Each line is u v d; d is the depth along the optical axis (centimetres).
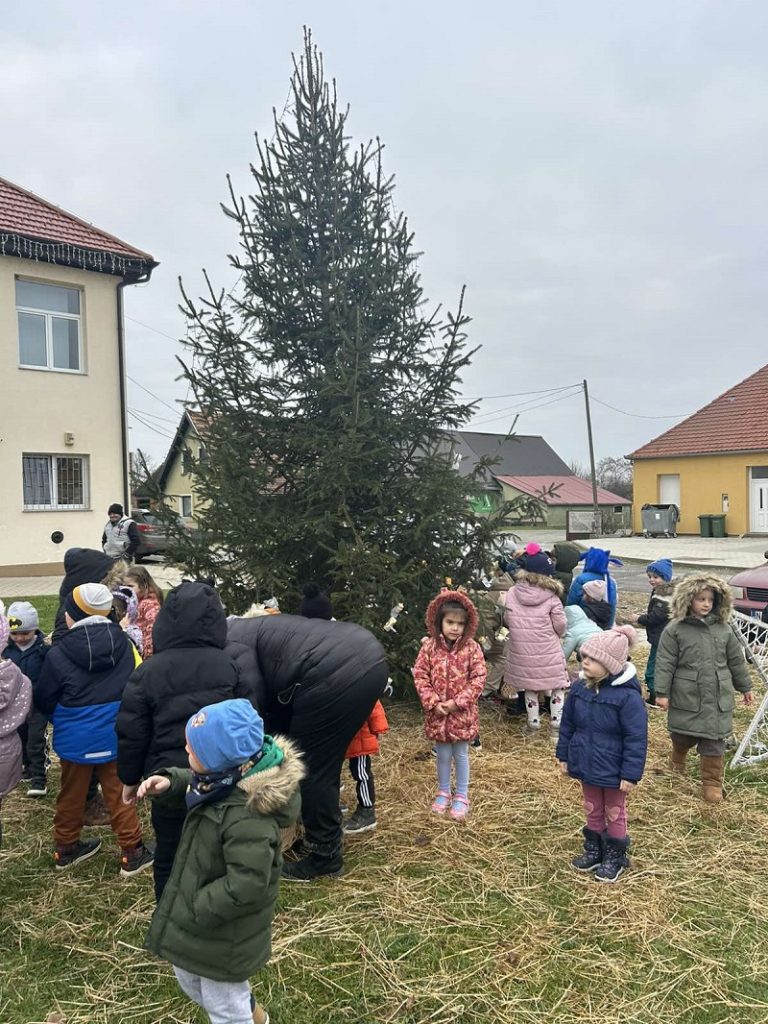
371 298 611
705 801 439
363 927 313
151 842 390
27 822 422
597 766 354
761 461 2688
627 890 342
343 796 449
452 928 314
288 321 620
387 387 605
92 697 347
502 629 584
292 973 284
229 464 561
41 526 1599
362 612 547
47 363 1617
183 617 290
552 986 276
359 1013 262
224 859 215
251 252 621
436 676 421
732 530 2794
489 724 597
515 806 435
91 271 1644
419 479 598
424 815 424
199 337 595
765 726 533
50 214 1639
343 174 634
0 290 1525
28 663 438
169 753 275
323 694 336
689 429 3028
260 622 371
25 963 290
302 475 588
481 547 607
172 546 590
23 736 455
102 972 285
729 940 303
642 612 1100
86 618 354
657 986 276
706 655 437
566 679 555
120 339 1706
